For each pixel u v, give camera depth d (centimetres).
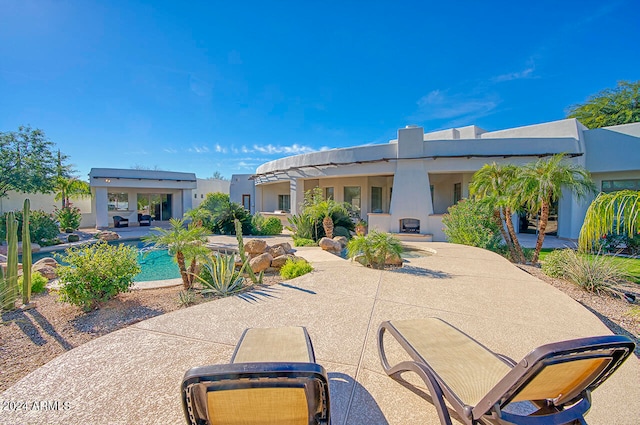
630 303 504
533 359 140
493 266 703
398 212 1409
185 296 511
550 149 1255
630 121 1969
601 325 370
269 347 233
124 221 2125
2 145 1591
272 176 2039
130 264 534
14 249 485
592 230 524
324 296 485
